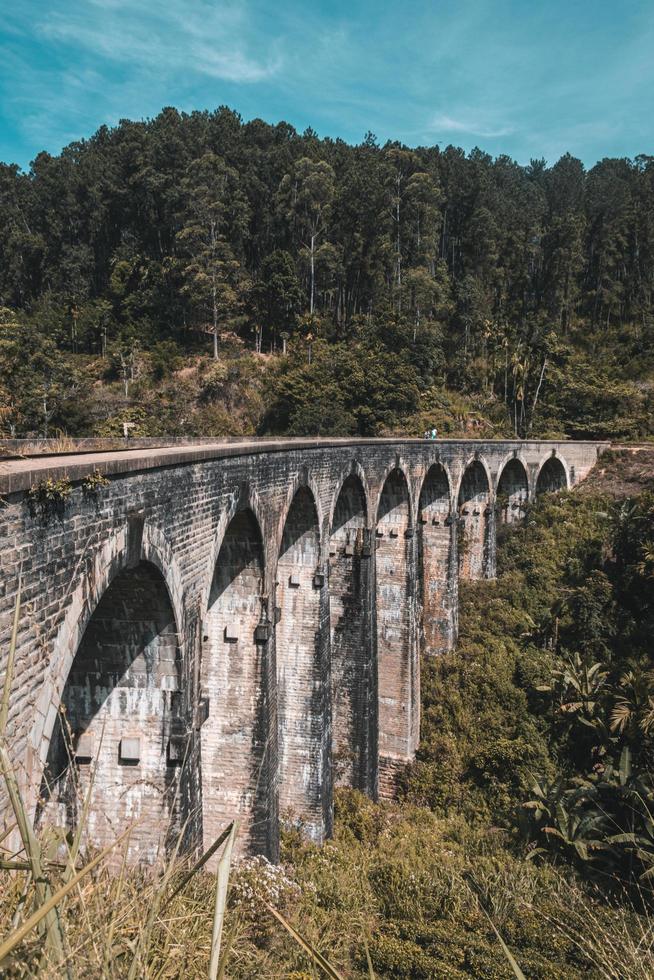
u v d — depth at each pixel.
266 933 10.53
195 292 76.75
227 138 94.62
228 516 15.23
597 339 92.38
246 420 70.00
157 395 71.00
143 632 12.84
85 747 13.08
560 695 32.16
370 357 68.94
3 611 7.74
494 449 45.47
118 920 3.88
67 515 9.10
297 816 22.48
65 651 9.07
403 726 30.55
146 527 11.45
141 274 86.50
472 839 24.72
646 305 95.12
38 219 100.44
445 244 98.75
